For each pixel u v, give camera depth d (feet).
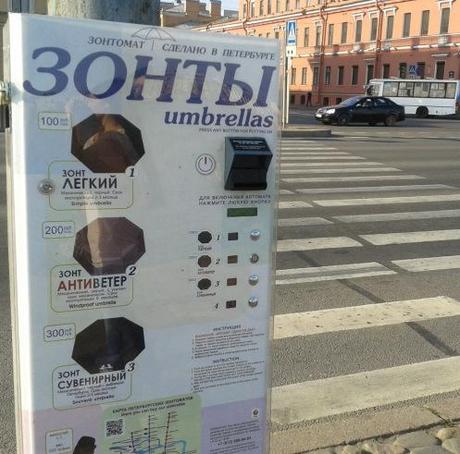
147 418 6.93
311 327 15.55
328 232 25.88
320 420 11.12
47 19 5.80
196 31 6.41
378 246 23.86
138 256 6.54
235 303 7.13
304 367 13.35
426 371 13.30
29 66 5.80
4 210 26.50
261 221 7.09
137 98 6.25
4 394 11.76
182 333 6.93
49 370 6.39
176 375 6.99
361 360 13.78
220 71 6.55
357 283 19.26
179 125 6.48
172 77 6.35
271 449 9.80
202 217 6.77
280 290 18.37
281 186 36.32
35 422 6.43
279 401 11.83
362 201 32.58
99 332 6.51
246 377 7.38
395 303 17.48
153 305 6.72
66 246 6.21
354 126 96.89
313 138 67.87
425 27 168.45
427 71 168.45
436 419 10.90
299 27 214.90
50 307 6.27
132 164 6.34
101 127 6.14
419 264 21.58
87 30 5.95
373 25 184.65
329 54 202.39
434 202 32.83
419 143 64.59
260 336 7.36
